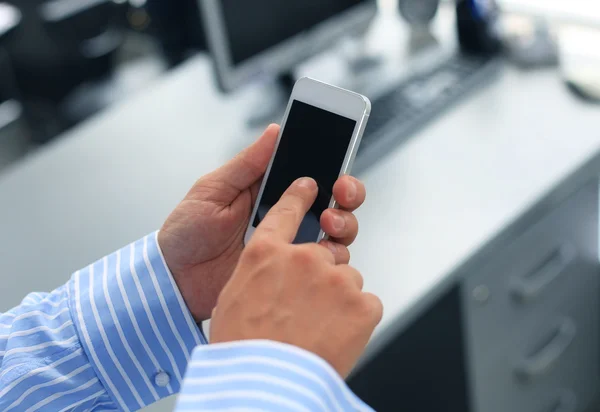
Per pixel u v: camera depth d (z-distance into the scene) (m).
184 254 0.81
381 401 1.52
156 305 0.81
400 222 1.19
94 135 1.54
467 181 1.25
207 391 0.50
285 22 1.45
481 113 1.42
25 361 0.79
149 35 2.44
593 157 1.29
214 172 0.80
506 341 1.36
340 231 0.68
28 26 2.35
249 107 1.53
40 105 2.50
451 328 1.27
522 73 1.53
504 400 1.42
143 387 0.83
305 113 0.76
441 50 1.62
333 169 0.72
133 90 2.43
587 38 1.66
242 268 0.56
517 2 1.79
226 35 1.36
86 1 2.38
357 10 1.59
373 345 1.03
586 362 1.63
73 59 2.41
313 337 0.52
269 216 0.62
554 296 1.43
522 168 1.27
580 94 1.43
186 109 1.57
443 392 1.39
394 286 1.08
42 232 1.28
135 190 1.35
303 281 0.54
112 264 0.84
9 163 2.59
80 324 0.81
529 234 1.28
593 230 1.48
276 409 0.48
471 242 1.13
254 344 0.51
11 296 1.14
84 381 0.81
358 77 1.56
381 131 1.37
